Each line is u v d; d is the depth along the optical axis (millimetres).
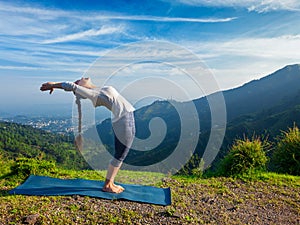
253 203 4098
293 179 5324
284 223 3451
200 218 3393
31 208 3238
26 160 4988
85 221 3039
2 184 4266
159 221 3178
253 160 5422
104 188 3975
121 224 3045
